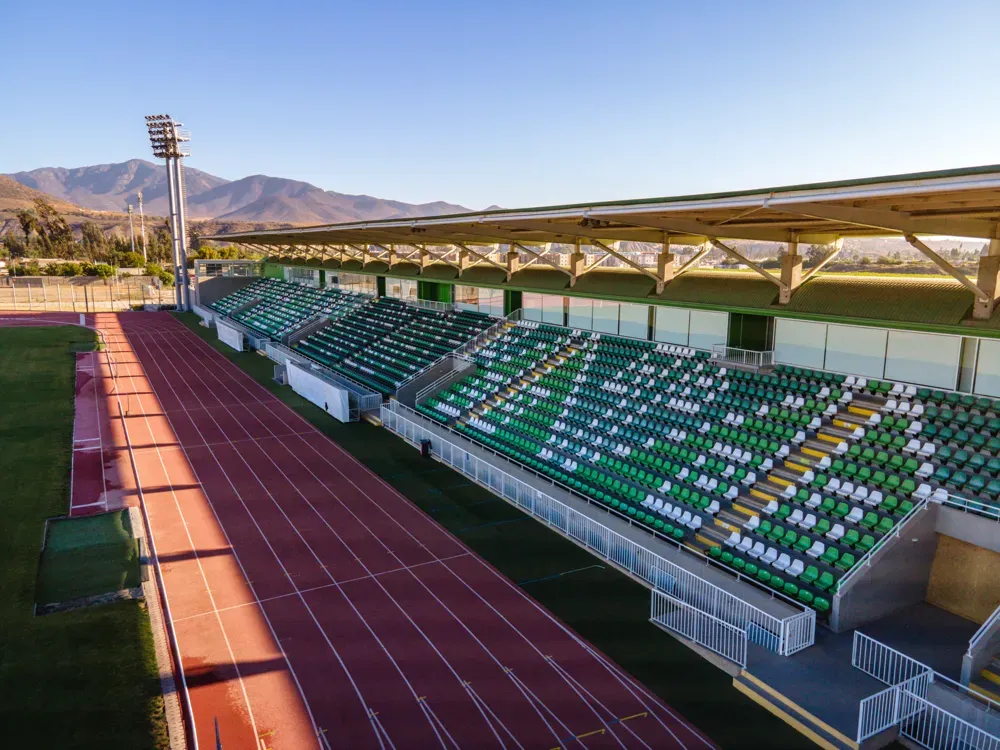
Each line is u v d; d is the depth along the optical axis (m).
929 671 12.55
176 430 32.69
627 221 18.30
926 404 20.16
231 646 15.16
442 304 46.66
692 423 25.22
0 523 21.36
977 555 16.20
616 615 16.66
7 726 12.22
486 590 17.80
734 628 14.16
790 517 19.27
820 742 12.19
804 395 23.33
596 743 12.22
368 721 12.75
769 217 17.17
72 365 47.94
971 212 14.54
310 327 55.44
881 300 18.75
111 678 13.75
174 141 80.31
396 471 27.08
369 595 17.48
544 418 30.03
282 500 23.92
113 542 20.12
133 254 143.25
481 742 12.23
